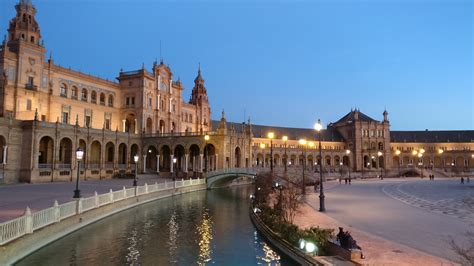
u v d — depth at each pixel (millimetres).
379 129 157375
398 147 165875
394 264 17594
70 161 72188
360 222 29469
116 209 39062
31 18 77375
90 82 90812
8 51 70500
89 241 26250
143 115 96750
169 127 107625
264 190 43375
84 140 75875
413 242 22125
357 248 18812
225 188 83688
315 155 153375
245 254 23734
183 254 23766
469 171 136750
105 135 81438
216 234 29688
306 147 151750
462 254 15500
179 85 114312
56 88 81188
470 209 37188
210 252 24234
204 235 29281
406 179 112312
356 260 18344
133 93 98312
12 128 62688
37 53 75750
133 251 24312
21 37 74625
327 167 137375
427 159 165000
